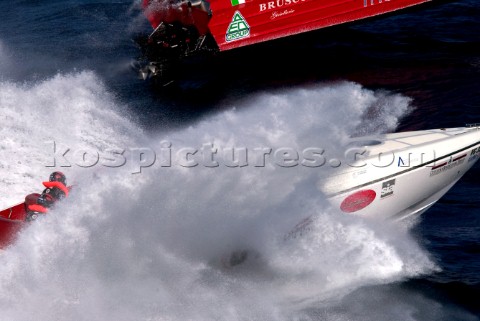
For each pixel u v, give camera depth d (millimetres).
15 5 55719
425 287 19641
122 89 37219
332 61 39875
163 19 39281
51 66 40750
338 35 43656
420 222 24578
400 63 38656
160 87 37656
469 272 20438
